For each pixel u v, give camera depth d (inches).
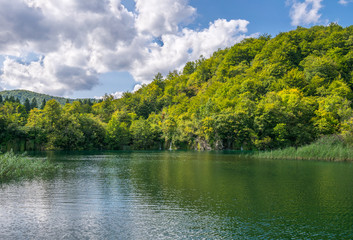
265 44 6791.3
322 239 500.4
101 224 579.2
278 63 4803.2
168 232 533.3
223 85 5310.0
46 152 3201.3
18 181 1085.8
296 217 626.2
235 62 6929.1
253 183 1059.3
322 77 4222.4
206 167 1624.0
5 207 706.2
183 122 4788.4
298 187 971.3
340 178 1176.8
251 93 4175.7
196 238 503.8
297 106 3334.2
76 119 4089.6
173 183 1059.9
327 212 665.6
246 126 3555.6
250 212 666.2
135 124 5004.9
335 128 3009.4
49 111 3774.6
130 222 591.5
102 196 831.1
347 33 5123.0
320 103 3385.8
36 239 497.7
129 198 807.7
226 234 523.5
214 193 876.6
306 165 1689.2
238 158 2343.8
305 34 5629.9
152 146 4985.2
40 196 826.2
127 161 2050.9
